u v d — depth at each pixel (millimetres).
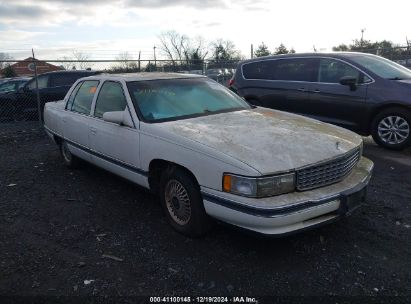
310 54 8125
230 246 3744
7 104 11992
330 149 3654
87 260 3572
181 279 3242
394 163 6418
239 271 3336
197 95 4973
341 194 3471
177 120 4355
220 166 3381
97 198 5105
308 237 3891
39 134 10094
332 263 3434
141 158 4289
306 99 8055
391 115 7086
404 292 3021
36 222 4422
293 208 3186
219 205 3422
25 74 21203
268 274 3287
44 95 11875
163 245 3809
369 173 4012
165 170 4078
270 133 3850
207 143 3600
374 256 3537
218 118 4414
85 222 4387
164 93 4801
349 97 7449
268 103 8688
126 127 4500
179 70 18109
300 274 3279
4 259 3611
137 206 4797
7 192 5449
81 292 3105
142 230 4141
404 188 5219
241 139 3670
